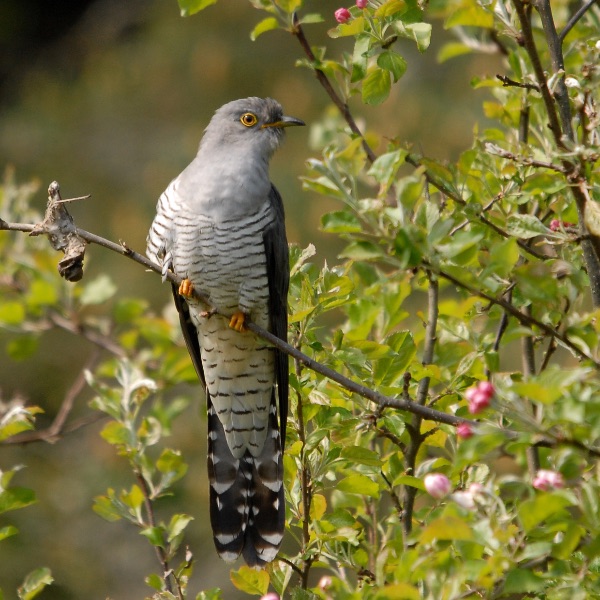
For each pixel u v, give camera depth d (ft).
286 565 27.76
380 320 29.40
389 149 27.43
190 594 57.93
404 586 17.89
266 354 32.89
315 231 63.31
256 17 75.10
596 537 18.38
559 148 22.26
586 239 22.95
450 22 25.79
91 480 62.54
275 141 33.71
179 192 32.09
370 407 26.66
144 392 31.81
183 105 75.20
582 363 22.34
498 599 20.89
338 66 29.27
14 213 41.68
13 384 67.26
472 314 28.22
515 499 22.21
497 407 18.48
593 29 30.37
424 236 19.77
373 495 25.93
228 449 33.06
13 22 88.69
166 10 80.43
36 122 79.10
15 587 58.49
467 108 64.80
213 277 31.86
